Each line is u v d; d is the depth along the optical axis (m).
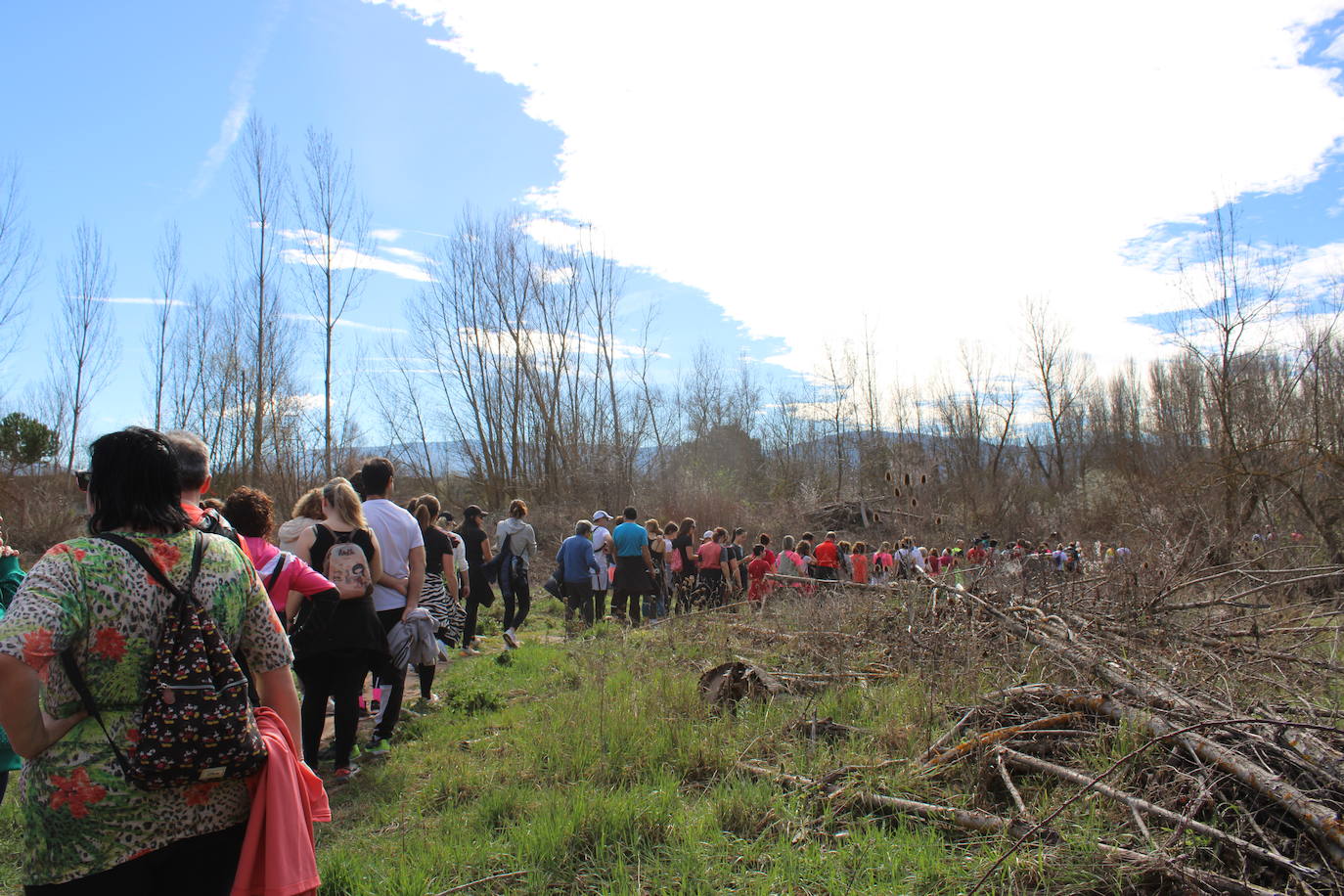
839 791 4.35
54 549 2.19
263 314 27.97
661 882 3.63
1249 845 3.31
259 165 27.89
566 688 7.45
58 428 28.06
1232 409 14.84
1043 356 51.62
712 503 28.09
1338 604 8.36
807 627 8.67
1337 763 3.72
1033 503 32.75
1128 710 4.63
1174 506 12.68
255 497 4.99
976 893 3.33
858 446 44.66
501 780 5.06
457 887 3.63
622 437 32.38
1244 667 5.99
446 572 7.51
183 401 30.30
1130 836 3.67
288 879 2.30
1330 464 12.49
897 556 11.27
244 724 2.25
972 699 5.47
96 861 2.12
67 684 2.12
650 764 4.99
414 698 7.69
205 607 2.31
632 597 12.57
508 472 33.03
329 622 5.02
